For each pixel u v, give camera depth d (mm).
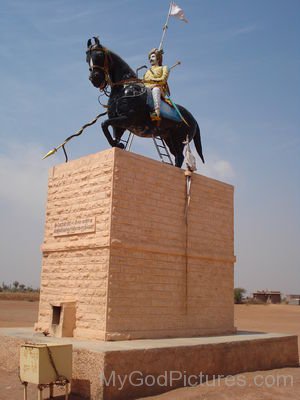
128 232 12391
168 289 13242
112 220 12070
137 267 12508
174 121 14602
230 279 15477
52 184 14359
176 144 15344
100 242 12133
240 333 15172
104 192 12461
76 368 9984
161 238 13250
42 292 13812
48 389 10344
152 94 13977
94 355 9680
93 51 13523
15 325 25500
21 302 56000
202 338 13062
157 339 12289
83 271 12586
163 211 13477
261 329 27688
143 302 12492
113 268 11930
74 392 9914
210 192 15250
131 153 12859
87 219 12766
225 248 15445
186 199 14297
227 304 15180
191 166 14570
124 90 13539
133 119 13547
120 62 13758
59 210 13875
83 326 12148
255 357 13219
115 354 9664
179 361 10914
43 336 12305
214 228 15156
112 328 11633
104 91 13930
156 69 14594
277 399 9930
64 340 11562
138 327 12250
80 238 12883
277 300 80375
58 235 13656
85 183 13172
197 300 14102
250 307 59406
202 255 14383
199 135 16125
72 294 12758
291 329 28016
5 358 12305
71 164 13836
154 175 13406
